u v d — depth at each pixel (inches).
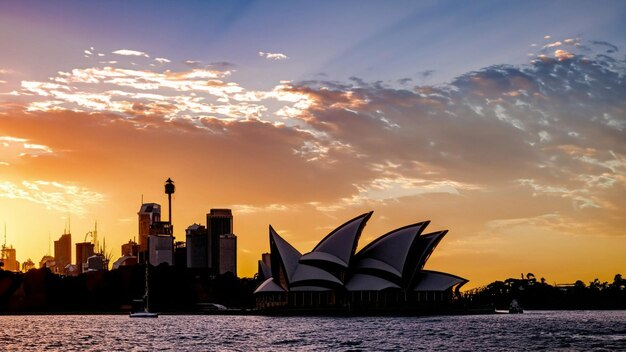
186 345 5403.5
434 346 5002.5
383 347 4970.5
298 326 7485.2
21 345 5605.3
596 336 5787.4
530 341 5324.8
